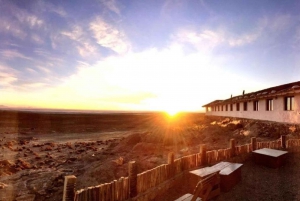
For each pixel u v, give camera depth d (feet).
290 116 65.72
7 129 138.00
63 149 70.85
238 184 28.63
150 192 24.13
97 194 19.33
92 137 106.22
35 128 149.18
